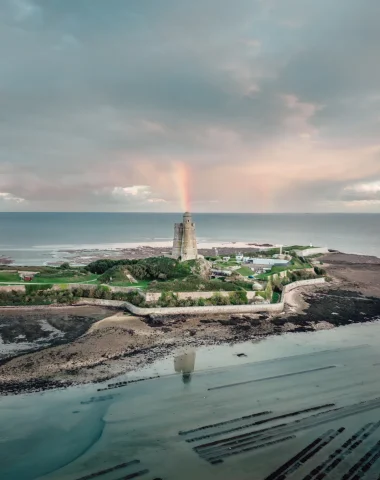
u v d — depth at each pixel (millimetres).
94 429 40156
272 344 65438
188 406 44875
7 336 65000
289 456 36094
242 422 41781
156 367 54938
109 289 87500
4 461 35281
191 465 34844
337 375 54000
